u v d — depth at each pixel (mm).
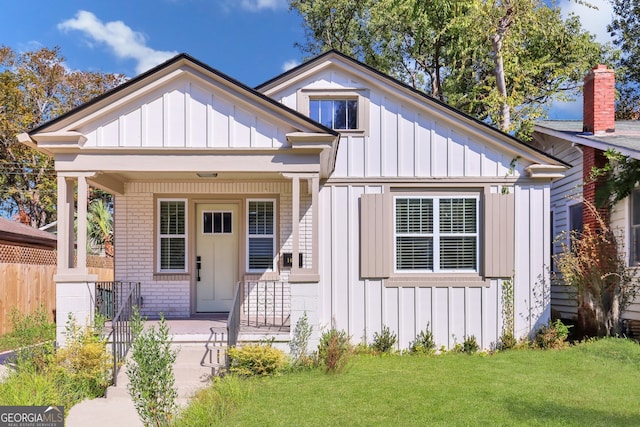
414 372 8070
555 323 10359
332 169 10336
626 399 6422
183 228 11141
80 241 8367
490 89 16812
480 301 10406
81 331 8000
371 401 6340
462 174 10555
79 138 8312
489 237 10422
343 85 10781
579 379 7488
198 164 8555
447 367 8477
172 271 11070
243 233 11125
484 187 10531
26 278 14000
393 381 7391
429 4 17047
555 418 5656
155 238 11023
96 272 17609
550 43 19312
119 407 6727
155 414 5562
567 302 12797
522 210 10516
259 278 11039
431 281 10398
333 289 10430
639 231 10523
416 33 21969
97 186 9867
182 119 8586
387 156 10586
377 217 10453
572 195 12062
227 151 8555
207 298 11266
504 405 6160
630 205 10742
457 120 10531
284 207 11070
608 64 20531
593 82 12023
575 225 12766
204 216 11336
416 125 10625
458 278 10414
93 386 7414
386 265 10383
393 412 5902
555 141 14031
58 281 8250
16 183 28297
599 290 10266
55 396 6422
